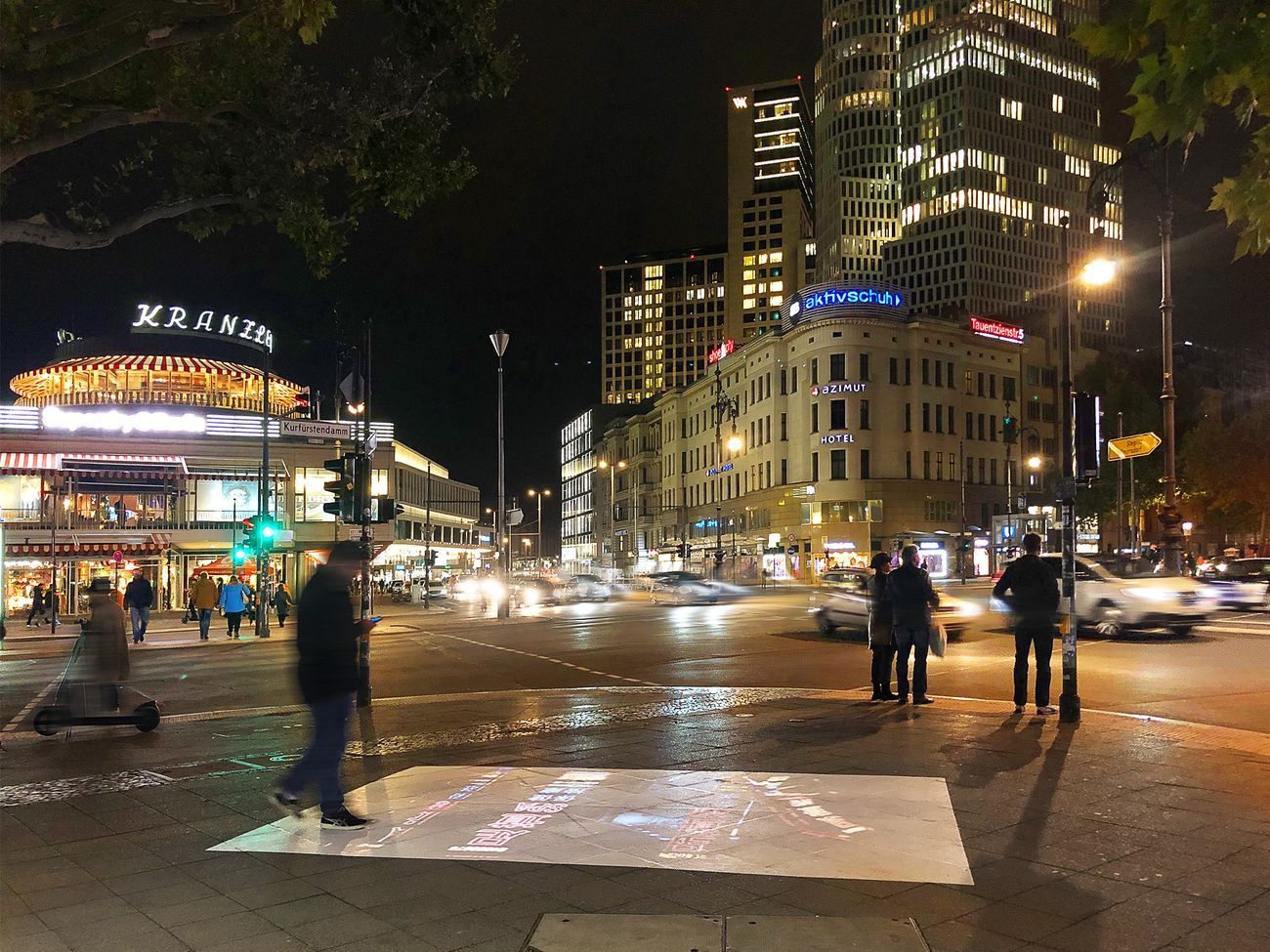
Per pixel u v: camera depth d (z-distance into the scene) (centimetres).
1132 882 505
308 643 646
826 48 15962
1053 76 15025
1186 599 1941
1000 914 459
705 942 407
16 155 786
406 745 958
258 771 848
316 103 965
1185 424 6775
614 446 11825
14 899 500
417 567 7519
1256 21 362
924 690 1166
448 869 536
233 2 878
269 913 472
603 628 2748
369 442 2819
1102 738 912
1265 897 482
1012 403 7750
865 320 6906
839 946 401
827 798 686
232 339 5988
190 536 4653
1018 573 1070
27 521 4362
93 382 5669
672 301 18725
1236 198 432
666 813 648
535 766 820
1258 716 1073
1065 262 1115
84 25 767
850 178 15225
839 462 6844
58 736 1085
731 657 1842
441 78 1018
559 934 420
